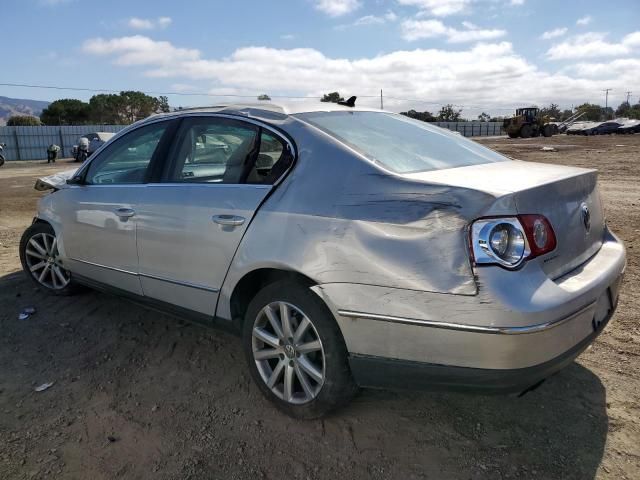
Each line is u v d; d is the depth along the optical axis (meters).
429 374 2.43
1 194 13.27
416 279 2.36
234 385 3.31
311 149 2.87
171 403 3.12
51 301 4.69
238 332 3.23
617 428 2.79
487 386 2.33
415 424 2.88
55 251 4.62
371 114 3.56
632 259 5.77
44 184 4.66
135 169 3.82
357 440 2.76
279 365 2.96
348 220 2.57
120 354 3.72
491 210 2.28
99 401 3.14
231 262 3.03
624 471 2.47
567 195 2.67
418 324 2.38
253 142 3.14
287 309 2.86
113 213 3.77
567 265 2.61
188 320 3.49
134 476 2.51
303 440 2.76
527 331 2.21
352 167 2.70
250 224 2.93
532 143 36.75
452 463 2.57
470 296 2.26
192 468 2.56
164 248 3.42
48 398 3.18
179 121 3.63
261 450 2.69
